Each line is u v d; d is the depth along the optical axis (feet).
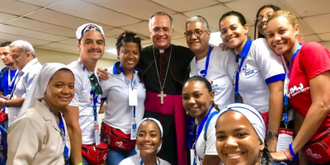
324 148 4.69
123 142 6.86
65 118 5.69
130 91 6.94
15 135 4.36
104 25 15.30
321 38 19.15
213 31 17.24
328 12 13.19
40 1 11.23
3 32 16.62
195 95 5.55
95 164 6.29
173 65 7.41
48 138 4.63
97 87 6.50
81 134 5.82
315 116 4.56
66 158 5.17
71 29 16.08
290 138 5.15
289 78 5.23
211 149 4.86
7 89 11.50
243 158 3.36
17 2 11.30
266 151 3.63
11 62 11.28
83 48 6.30
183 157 7.07
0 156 5.08
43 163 4.56
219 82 6.68
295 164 5.62
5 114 10.44
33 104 4.77
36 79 5.00
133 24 15.16
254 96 6.02
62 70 4.87
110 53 25.98
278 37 5.20
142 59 7.53
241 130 3.36
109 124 7.01
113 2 11.53
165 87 7.27
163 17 7.24
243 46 6.27
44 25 15.06
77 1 11.34
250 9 12.67
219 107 6.59
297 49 5.23
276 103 5.38
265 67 5.59
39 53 22.63
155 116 7.26
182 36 18.57
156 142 6.53
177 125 7.11
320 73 4.59
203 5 12.17
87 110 6.32
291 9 12.76
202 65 7.04
